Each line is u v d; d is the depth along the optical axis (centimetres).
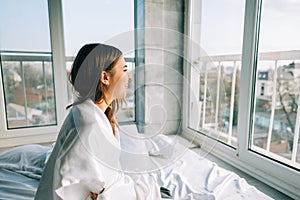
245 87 123
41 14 166
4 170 100
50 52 174
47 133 181
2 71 165
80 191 58
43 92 181
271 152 128
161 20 173
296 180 99
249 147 126
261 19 115
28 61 172
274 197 101
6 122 171
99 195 60
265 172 114
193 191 94
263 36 118
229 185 101
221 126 120
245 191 96
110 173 63
